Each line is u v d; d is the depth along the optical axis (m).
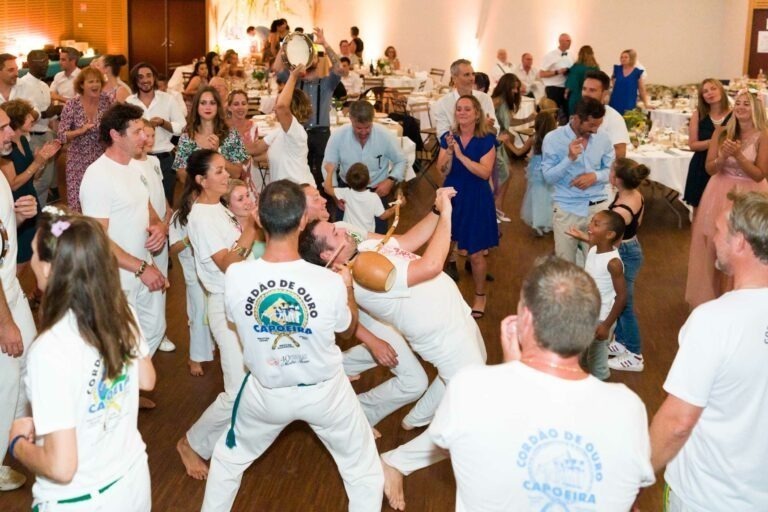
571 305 1.74
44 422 1.98
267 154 5.89
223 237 3.55
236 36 16.00
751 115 4.93
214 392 4.43
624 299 4.30
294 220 2.53
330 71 7.07
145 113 6.76
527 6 14.85
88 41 15.62
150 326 4.06
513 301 5.81
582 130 5.01
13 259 3.32
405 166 5.85
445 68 15.62
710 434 2.12
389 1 15.65
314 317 2.55
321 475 3.67
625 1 14.38
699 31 14.34
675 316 5.61
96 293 2.04
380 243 3.18
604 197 5.20
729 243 2.12
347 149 5.75
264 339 2.59
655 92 13.35
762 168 4.95
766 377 2.04
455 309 3.31
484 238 5.35
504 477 1.73
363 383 4.55
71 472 2.00
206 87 5.04
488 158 5.22
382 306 3.19
